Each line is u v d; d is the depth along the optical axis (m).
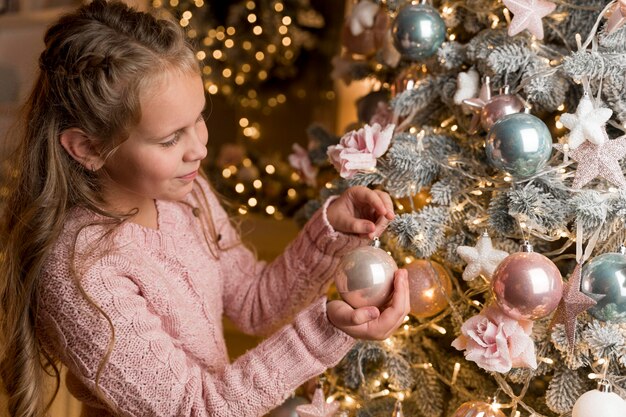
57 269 1.51
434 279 1.56
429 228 1.53
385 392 1.67
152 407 1.49
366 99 1.86
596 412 1.37
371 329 1.45
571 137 1.39
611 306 1.38
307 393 1.84
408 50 1.60
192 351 1.64
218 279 1.77
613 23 1.41
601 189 1.45
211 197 1.83
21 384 1.56
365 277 1.44
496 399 1.54
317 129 2.01
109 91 1.46
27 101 1.61
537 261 1.37
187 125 1.50
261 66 3.21
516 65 1.50
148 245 1.62
